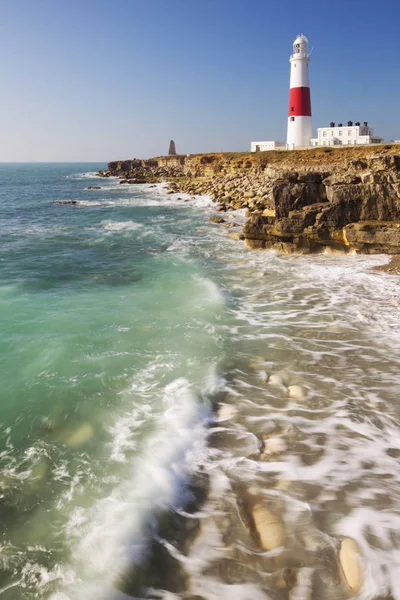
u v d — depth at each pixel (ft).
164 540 12.46
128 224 87.15
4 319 30.83
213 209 109.60
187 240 67.10
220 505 13.79
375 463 15.75
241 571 11.50
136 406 19.52
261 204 93.97
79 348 25.71
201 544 12.35
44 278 44.32
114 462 15.81
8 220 96.02
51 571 11.52
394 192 50.52
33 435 17.44
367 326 29.45
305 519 13.14
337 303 34.55
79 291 39.06
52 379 21.89
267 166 153.07
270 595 10.82
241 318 31.40
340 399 20.24
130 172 340.80
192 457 16.12
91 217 100.99
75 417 18.66
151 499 14.03
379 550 11.93
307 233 53.11
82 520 13.17
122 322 30.32
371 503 13.78
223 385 21.61
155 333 28.25
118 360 24.06
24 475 15.14
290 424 18.24
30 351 25.29
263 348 26.04
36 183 280.72
